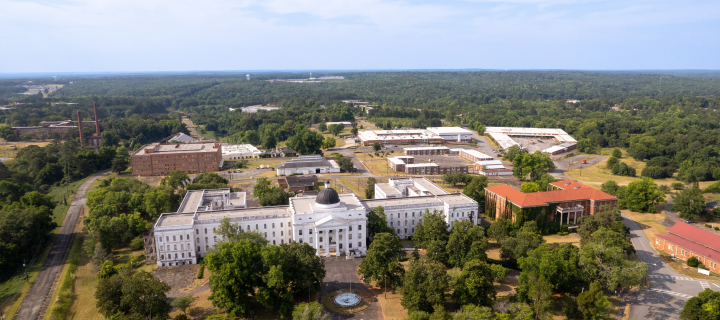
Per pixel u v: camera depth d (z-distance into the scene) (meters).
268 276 135.00
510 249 169.00
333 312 139.38
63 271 172.25
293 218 178.25
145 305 129.75
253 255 140.62
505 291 152.00
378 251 150.38
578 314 138.00
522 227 195.62
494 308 136.50
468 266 140.25
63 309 143.25
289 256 143.88
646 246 193.62
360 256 181.88
